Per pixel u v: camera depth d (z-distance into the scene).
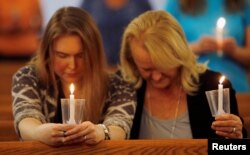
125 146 2.67
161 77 3.11
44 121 2.90
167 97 3.23
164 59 3.03
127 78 3.19
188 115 3.20
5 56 5.38
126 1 5.23
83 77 3.03
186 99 3.22
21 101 2.94
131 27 3.11
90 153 2.66
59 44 2.93
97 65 3.02
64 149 2.65
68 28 2.92
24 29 5.42
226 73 4.95
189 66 3.14
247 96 4.70
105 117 3.05
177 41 3.06
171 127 3.20
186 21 4.91
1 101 4.75
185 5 4.91
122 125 2.92
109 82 3.15
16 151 2.63
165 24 3.08
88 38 2.95
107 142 2.68
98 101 3.05
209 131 3.17
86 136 2.62
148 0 5.24
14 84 3.04
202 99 3.19
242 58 4.99
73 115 2.61
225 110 2.73
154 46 3.02
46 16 5.40
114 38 5.21
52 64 3.02
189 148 2.68
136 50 3.06
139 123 3.21
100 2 5.25
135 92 3.20
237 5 4.99
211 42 4.89
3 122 3.65
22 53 5.41
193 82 3.20
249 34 5.02
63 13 2.97
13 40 5.42
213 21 4.92
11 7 5.43
